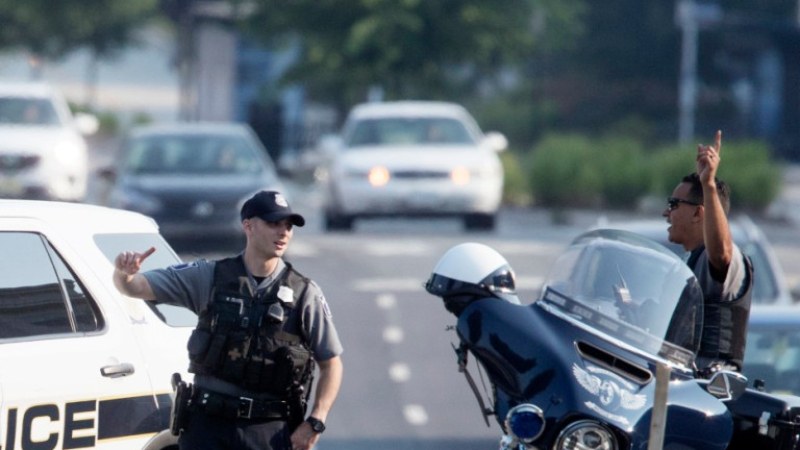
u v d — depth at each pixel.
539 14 148.50
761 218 116.50
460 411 48.28
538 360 22.55
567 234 95.25
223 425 24.66
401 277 72.50
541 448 22.16
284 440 24.92
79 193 82.12
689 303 23.56
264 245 24.78
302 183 145.38
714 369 24.30
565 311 23.38
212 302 24.72
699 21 192.88
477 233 93.00
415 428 45.91
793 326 36.91
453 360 55.88
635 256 23.94
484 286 23.38
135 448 27.81
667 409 22.72
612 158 122.56
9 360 26.61
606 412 22.11
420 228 101.56
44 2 190.62
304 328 24.89
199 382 24.89
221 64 180.12
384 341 58.69
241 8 150.25
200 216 75.44
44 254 27.94
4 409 26.23
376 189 89.69
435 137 93.75
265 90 169.38
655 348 23.16
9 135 80.88
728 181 117.56
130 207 75.56
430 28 136.88
